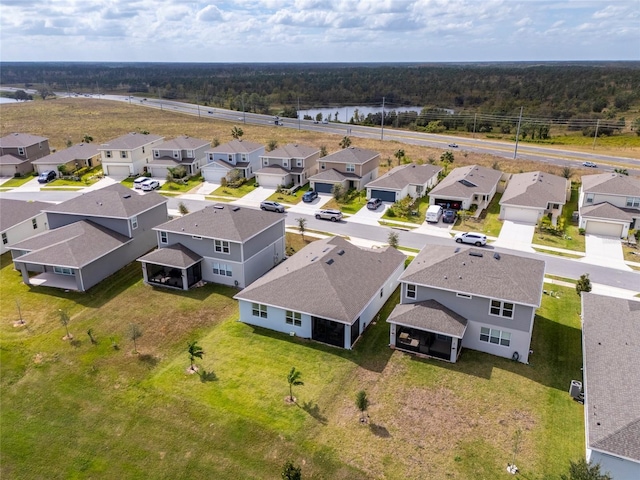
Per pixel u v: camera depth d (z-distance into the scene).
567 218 54.31
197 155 74.69
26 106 157.88
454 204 56.91
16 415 25.28
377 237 49.09
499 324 28.67
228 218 39.62
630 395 20.98
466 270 30.30
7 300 36.59
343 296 30.77
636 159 87.81
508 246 46.28
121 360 29.19
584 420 23.69
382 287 34.19
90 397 26.20
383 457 21.80
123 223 42.47
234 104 168.75
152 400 25.66
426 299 30.58
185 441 23.12
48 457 22.77
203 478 21.31
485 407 24.88
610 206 49.56
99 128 119.06
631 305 29.12
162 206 47.38
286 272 33.69
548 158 88.38
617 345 25.03
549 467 21.19
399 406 24.97
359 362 28.72
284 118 144.88
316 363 28.59
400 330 30.73
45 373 28.22
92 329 32.56
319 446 22.41
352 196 61.47
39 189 67.62
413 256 44.09
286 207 59.06
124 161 72.75
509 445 22.41
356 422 23.84
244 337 31.44
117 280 39.94
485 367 28.22
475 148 97.88
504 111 147.50
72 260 37.28
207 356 29.36
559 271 40.72
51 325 33.12
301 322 30.97
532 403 25.17
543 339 30.88
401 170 64.06
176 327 32.81
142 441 23.30
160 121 133.25
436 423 23.80
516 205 52.28
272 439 22.88
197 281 39.69
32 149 77.06
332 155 66.69
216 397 25.64
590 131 118.56
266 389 26.23
